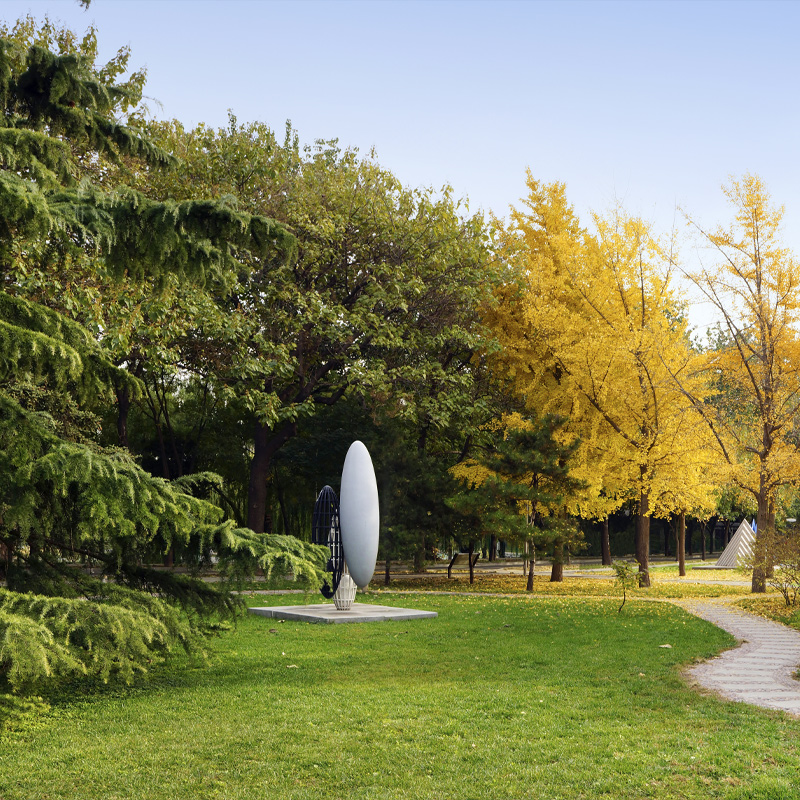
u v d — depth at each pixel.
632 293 27.20
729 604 21.25
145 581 10.14
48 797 6.15
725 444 25.73
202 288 8.86
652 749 7.27
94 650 7.97
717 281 24.61
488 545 52.34
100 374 9.07
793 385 24.27
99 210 7.86
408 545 26.55
